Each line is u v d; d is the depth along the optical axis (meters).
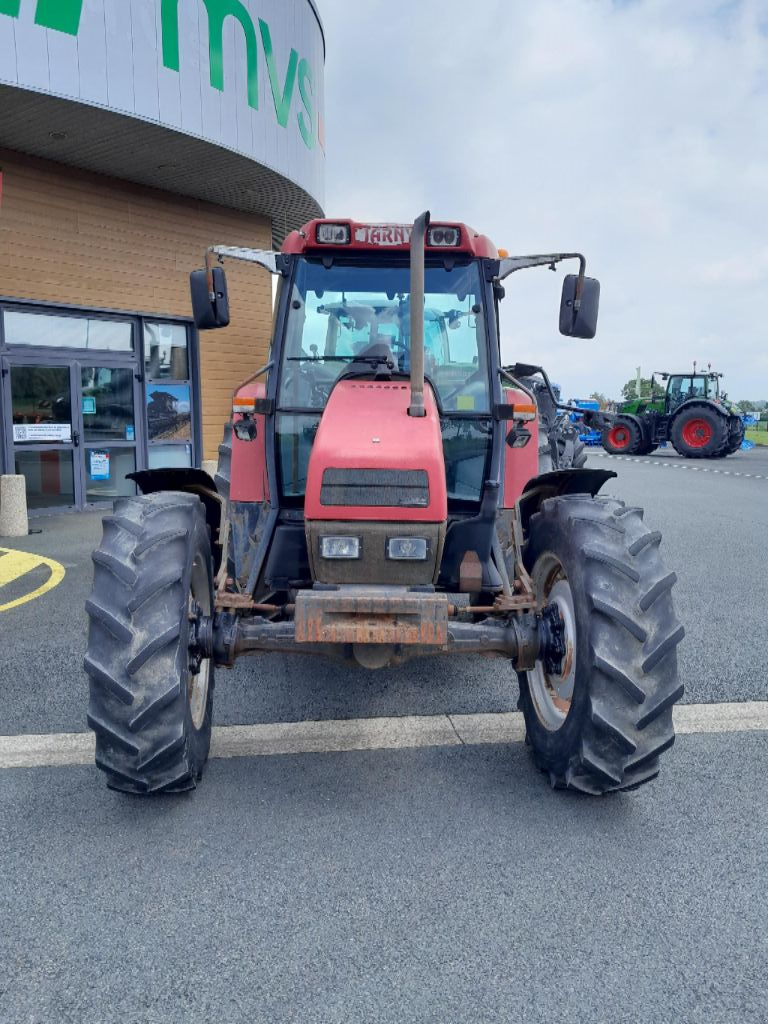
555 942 2.31
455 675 4.72
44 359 10.88
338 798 3.15
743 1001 2.09
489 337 3.94
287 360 3.94
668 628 2.91
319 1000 2.08
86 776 3.35
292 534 3.81
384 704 4.23
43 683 4.52
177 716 2.83
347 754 3.57
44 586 6.91
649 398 25.50
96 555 2.93
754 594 6.62
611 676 2.81
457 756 3.55
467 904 2.48
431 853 2.76
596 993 2.11
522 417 3.89
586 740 2.89
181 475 3.60
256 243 13.80
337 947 2.28
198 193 12.48
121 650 2.79
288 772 3.39
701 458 23.22
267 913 2.43
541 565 3.47
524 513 3.93
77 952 2.27
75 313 11.29
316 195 13.03
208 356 13.19
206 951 2.27
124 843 2.82
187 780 2.95
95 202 11.36
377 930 2.36
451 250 3.90
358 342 3.96
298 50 11.92
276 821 2.97
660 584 2.93
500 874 2.64
